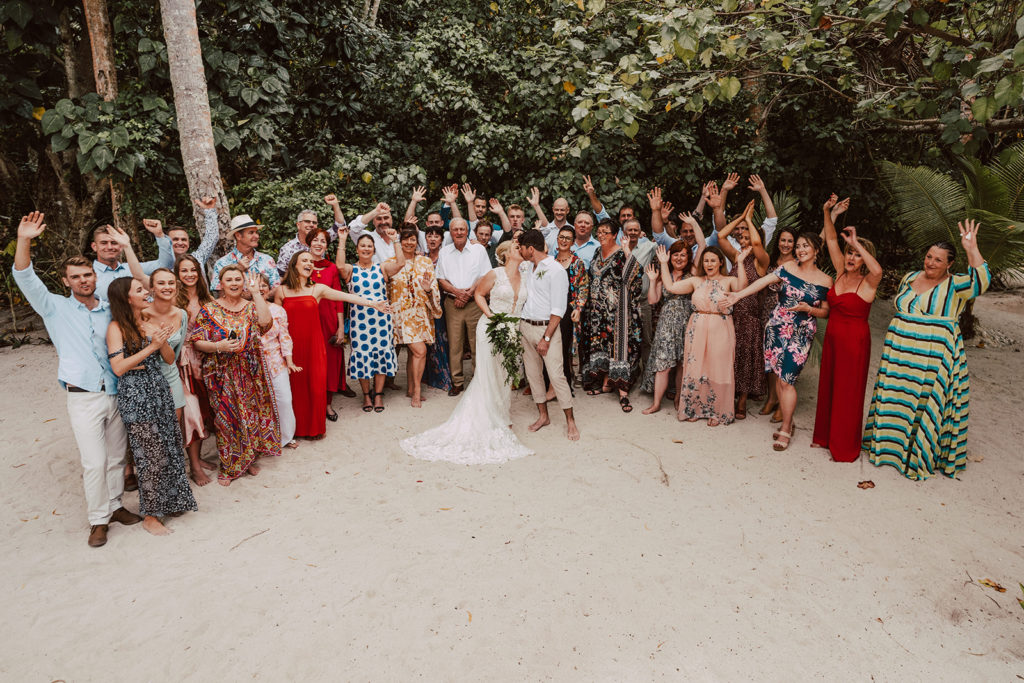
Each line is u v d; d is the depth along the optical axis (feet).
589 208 29.48
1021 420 19.04
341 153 31.71
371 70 34.09
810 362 23.15
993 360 25.96
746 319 18.89
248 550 12.46
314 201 28.30
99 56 26.91
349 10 33.27
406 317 19.48
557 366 17.37
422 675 9.39
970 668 9.48
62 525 13.48
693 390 18.49
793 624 10.40
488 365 17.11
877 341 27.94
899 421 15.24
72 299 12.21
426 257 20.02
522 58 30.66
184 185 32.99
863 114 24.94
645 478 15.28
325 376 17.61
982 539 12.60
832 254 16.21
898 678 9.29
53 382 23.39
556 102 27.84
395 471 15.76
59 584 11.46
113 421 12.91
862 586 11.29
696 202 34.30
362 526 13.30
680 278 19.13
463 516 13.66
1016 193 24.32
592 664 9.59
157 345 12.22
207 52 27.50
